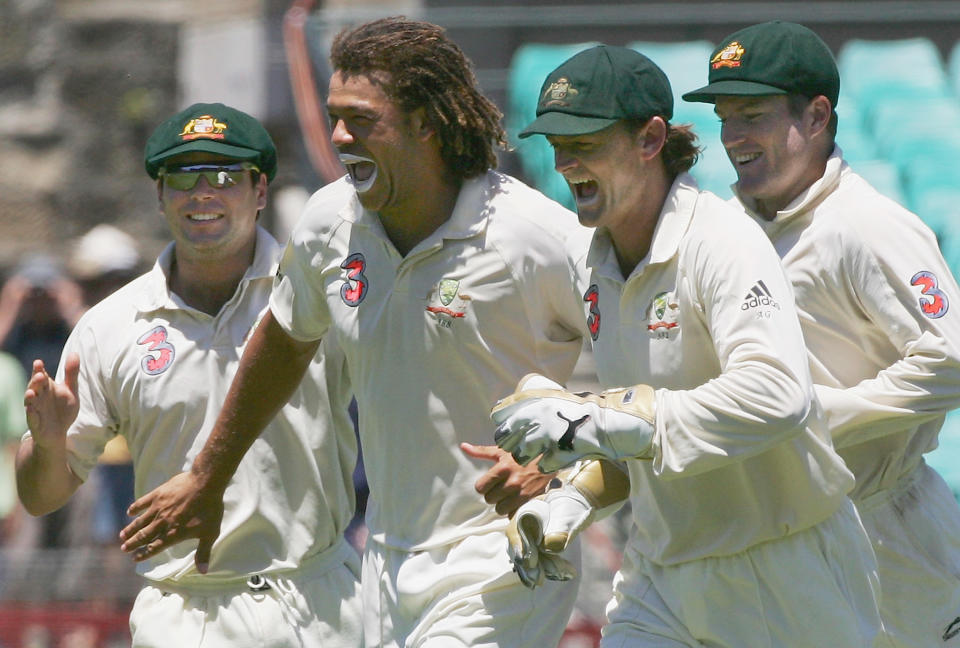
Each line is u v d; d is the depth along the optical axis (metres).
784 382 13.09
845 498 14.72
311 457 18.08
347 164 15.66
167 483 17.03
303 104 29.66
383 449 16.08
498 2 37.47
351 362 16.27
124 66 59.25
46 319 32.03
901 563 17.09
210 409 18.17
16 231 56.53
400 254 15.87
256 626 18.08
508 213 15.67
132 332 18.38
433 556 15.99
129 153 58.59
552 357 16.00
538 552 14.25
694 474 13.34
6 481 30.22
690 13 33.16
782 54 15.95
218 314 18.25
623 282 14.30
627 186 13.95
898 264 15.76
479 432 15.84
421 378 15.75
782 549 14.20
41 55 59.47
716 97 16.22
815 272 16.06
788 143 16.06
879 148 34.78
